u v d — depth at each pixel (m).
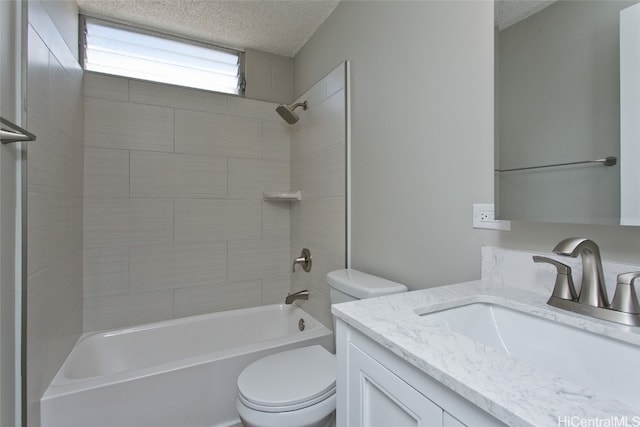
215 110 2.23
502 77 0.95
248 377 1.22
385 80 1.44
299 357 1.38
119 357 1.82
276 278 2.42
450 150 1.12
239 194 2.30
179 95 2.12
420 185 1.24
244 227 2.32
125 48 2.04
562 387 0.43
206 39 2.22
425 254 1.22
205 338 2.05
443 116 1.14
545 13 0.85
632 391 0.56
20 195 1.01
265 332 2.22
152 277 2.04
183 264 2.13
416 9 1.26
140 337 1.88
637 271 0.66
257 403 1.08
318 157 2.01
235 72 2.35
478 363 0.50
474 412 0.45
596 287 0.69
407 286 1.30
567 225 0.81
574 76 0.79
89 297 1.88
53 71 1.33
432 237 1.19
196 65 2.24
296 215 2.34
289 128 2.46
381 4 1.46
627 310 0.63
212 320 2.08
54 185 1.34
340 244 1.77
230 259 2.27
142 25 2.04
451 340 0.59
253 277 2.35
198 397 1.45
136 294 2.00
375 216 1.50
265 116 2.39
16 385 0.99
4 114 0.93
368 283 1.31
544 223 0.86
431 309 0.78
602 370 0.61
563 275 0.75
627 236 0.71
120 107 1.96
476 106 1.03
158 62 2.13
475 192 1.03
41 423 1.17
